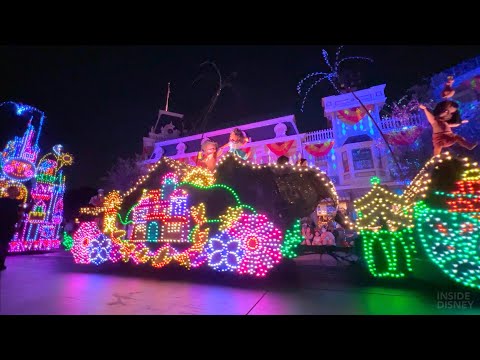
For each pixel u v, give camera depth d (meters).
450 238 4.29
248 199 6.07
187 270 6.86
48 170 13.52
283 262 6.73
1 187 11.41
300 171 5.92
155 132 30.64
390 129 18.34
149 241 6.87
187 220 6.50
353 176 18.81
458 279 4.18
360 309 3.70
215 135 24.11
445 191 4.43
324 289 4.94
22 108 12.96
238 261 5.69
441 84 16.58
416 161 15.93
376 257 5.20
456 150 6.92
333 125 20.33
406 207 4.99
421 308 3.68
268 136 22.16
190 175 6.74
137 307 3.86
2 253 6.78
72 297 4.39
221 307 3.86
